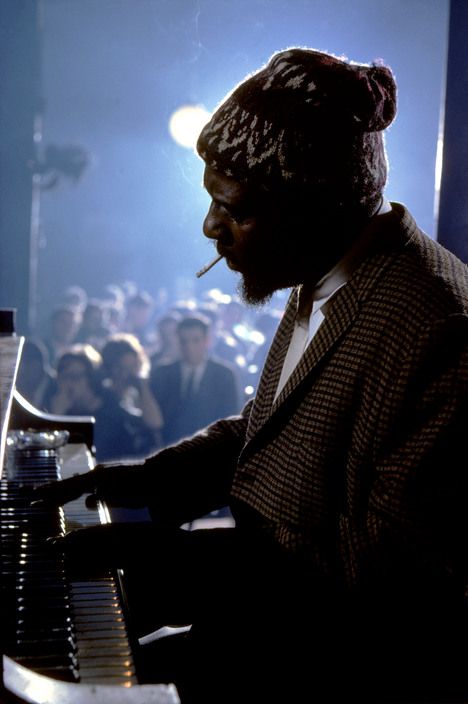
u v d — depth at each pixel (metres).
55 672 1.15
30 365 5.48
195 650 1.45
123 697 0.97
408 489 1.28
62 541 1.38
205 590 1.39
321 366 1.42
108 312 9.71
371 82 1.37
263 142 1.34
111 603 1.33
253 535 1.45
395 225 1.44
